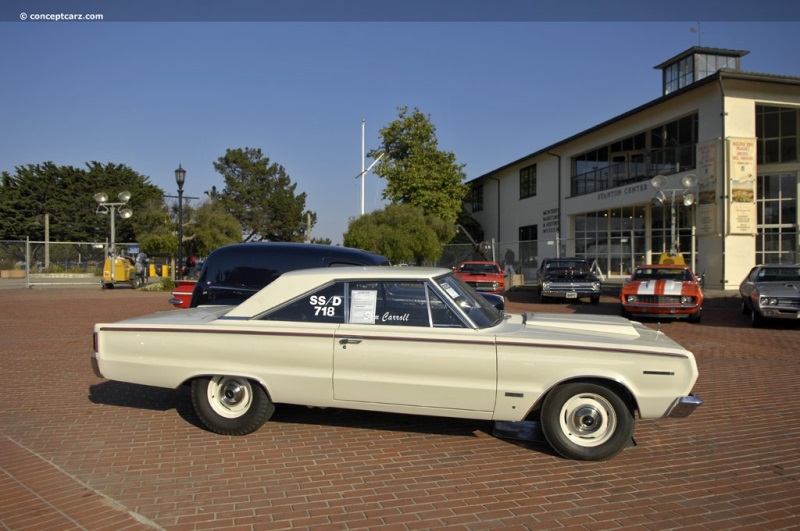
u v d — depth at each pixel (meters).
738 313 16.14
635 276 15.26
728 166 20.33
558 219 32.28
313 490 4.16
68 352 9.61
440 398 4.86
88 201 55.41
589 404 4.76
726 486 4.25
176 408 6.28
